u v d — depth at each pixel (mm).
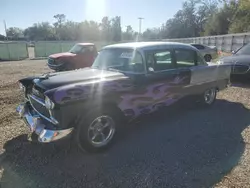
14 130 3762
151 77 3531
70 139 2941
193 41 31625
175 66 4012
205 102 4922
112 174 2611
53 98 2562
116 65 3789
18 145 3268
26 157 2961
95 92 2855
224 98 5832
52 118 2717
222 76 5098
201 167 2723
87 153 3029
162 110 3914
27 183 2457
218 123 4129
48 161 2877
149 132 3746
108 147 3160
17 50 20234
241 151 3088
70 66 10477
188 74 4168
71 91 2678
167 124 4086
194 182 2451
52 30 74188
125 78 3238
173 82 3896
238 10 29656
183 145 3291
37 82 3104
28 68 12789
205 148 3191
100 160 2912
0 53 19312
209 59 14891
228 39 21156
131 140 3459
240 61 7211
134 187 2387
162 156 2990
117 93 3068
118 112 3189
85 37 72500
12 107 4977
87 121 2854
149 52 3572
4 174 2607
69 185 2424
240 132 3729
